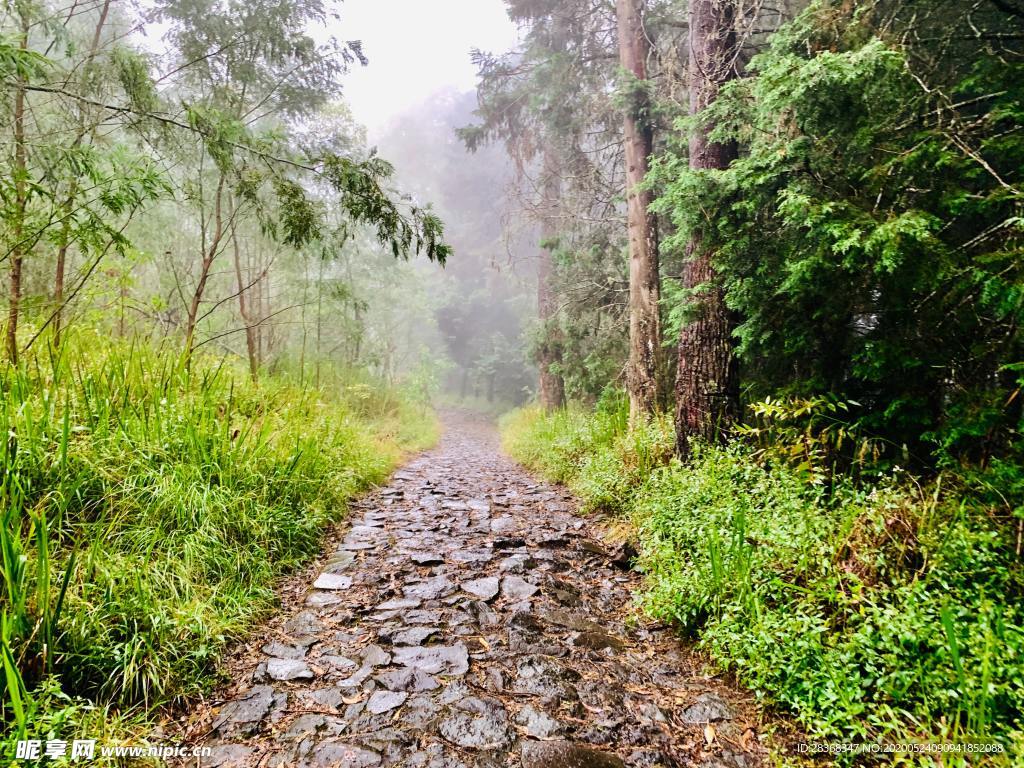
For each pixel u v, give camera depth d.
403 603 3.75
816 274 4.01
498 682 2.81
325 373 12.44
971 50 4.15
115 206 3.86
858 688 2.35
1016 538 2.82
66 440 3.09
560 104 11.34
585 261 11.38
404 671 2.88
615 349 10.86
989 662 2.09
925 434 3.56
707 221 4.84
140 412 4.29
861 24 3.97
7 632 2.06
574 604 3.88
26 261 6.07
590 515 6.24
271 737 2.30
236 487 4.36
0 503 2.47
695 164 5.55
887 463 3.75
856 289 4.04
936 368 3.71
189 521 3.60
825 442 4.05
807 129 3.99
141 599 2.74
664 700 2.74
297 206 4.33
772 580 3.01
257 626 3.31
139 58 5.29
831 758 2.27
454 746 2.28
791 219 3.82
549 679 2.86
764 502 3.93
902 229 3.12
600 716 2.57
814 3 3.88
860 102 3.73
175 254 9.82
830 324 4.42
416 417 18.34
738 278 4.80
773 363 5.58
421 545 5.04
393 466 9.58
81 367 4.68
